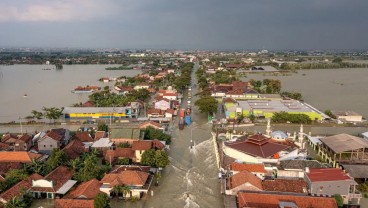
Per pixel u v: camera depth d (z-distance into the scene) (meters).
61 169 91.88
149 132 127.06
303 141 122.50
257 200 72.06
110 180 84.19
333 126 161.12
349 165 95.31
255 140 101.94
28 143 118.00
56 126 159.00
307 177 81.88
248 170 88.69
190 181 93.81
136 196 82.50
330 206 70.44
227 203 75.06
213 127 152.38
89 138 126.00
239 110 171.38
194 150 120.06
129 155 105.94
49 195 82.06
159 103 183.00
